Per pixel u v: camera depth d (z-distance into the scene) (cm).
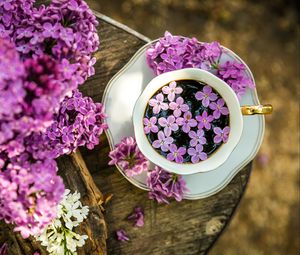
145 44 48
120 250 49
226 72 46
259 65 94
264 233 92
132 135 47
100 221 46
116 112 46
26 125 35
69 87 38
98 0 88
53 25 39
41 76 35
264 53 94
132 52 49
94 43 41
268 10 95
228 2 93
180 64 45
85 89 48
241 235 91
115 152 45
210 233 50
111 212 49
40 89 35
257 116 47
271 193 93
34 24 39
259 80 93
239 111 43
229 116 44
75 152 45
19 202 37
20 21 41
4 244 45
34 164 38
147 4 90
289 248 92
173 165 43
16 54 35
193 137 44
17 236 45
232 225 91
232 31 93
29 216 38
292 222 93
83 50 40
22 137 37
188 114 44
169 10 91
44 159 39
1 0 40
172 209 50
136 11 90
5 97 34
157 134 45
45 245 44
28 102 35
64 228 44
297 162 94
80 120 43
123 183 49
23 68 34
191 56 45
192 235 50
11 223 45
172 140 44
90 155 49
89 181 46
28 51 39
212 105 44
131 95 47
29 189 37
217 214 50
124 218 49
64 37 38
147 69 46
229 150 43
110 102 46
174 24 91
